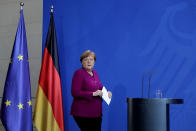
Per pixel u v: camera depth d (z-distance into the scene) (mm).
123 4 4719
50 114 4156
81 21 4949
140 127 2982
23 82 4191
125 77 4539
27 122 4121
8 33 5355
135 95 4445
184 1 4355
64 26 5051
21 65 4219
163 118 2904
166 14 4438
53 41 4449
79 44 4902
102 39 4773
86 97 3492
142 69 4461
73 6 5039
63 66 4934
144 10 4578
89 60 3781
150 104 2971
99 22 4832
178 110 4195
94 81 3703
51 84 4262
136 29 4582
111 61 4660
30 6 5316
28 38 5234
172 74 4285
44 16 5191
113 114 4535
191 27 4277
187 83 4195
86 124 3543
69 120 4766
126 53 4590
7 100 4125
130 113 3139
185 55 4258
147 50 4473
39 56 5105
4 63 5285
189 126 4113
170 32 4383
